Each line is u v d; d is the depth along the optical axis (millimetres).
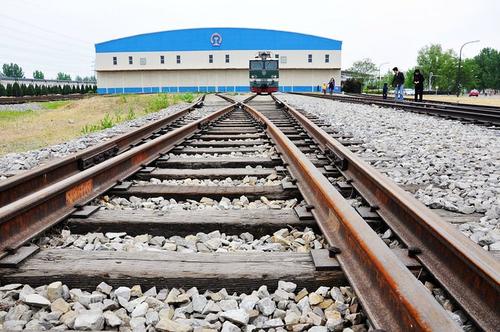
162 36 66500
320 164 5598
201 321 2094
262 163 5602
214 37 66188
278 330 2021
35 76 185125
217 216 3359
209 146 7367
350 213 2635
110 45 67250
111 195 4207
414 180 4816
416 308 1576
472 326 2035
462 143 7434
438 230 2500
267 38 66375
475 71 116812
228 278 2385
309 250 2865
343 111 14898
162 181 4941
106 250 2863
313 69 67625
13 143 10047
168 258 2586
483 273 2012
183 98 26719
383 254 2053
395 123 10703
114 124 12852
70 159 5188
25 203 2877
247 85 67688
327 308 2215
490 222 3402
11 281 2406
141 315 2145
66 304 2205
